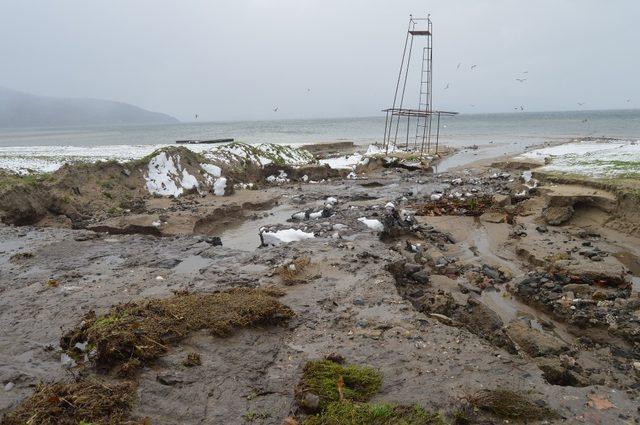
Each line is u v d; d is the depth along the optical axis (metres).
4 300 8.18
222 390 5.39
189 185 22.39
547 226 15.23
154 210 18.08
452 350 6.23
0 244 11.85
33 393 5.35
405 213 17.33
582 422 4.89
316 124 141.62
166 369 5.71
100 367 5.78
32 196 16.44
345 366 5.84
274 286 8.48
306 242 11.45
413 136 69.25
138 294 8.34
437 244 13.70
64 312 7.61
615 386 6.39
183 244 11.77
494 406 5.01
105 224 15.62
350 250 10.65
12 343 6.61
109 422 4.75
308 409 5.03
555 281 10.24
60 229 13.43
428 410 4.97
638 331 7.95
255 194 22.58
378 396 5.27
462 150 45.72
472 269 11.50
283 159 30.45
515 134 66.94
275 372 5.80
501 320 8.48
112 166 20.59
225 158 26.36
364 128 103.75
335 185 26.09
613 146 34.50
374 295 8.03
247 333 6.61
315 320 7.16
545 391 5.40
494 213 17.05
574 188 17.34
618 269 10.65
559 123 96.50
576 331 8.48
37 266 10.10
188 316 6.69
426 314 7.97
